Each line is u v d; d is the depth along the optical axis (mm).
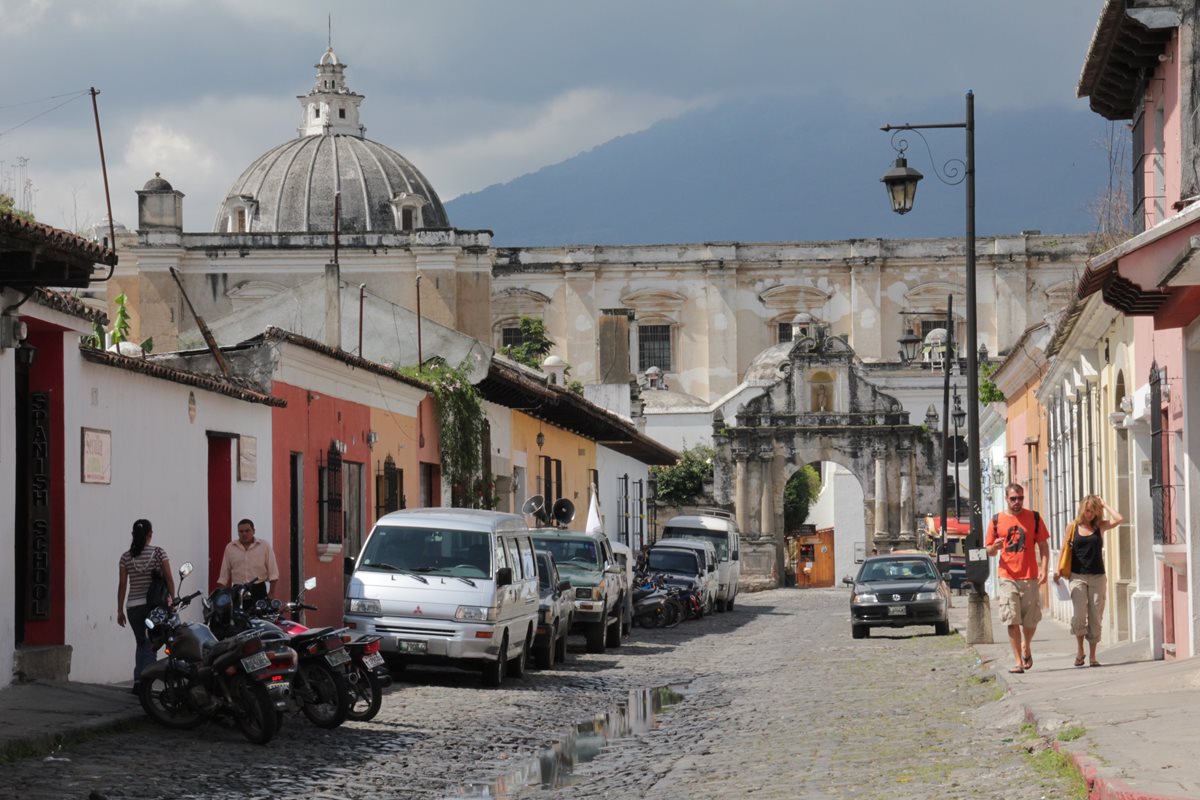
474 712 19859
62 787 12891
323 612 29250
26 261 16891
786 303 121000
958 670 25141
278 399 26281
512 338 122250
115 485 20531
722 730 17750
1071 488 34125
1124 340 26125
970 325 31234
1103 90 24953
